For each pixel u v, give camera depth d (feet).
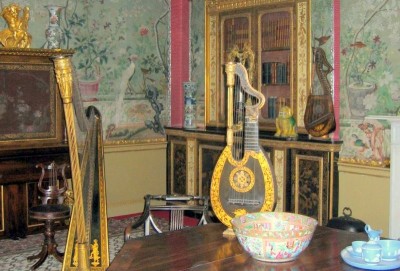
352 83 17.97
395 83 16.81
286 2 19.53
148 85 23.26
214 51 22.18
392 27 16.83
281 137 18.86
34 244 18.29
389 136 16.94
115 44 22.13
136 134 22.93
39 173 18.52
